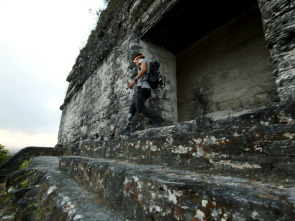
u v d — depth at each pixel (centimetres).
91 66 626
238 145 125
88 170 222
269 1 172
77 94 814
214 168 136
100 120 497
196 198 99
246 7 366
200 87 455
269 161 109
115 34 471
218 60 427
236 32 400
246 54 379
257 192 88
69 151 552
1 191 395
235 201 83
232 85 392
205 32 410
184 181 113
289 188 95
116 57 459
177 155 167
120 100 401
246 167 118
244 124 143
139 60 314
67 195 192
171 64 436
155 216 117
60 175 289
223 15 367
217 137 138
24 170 387
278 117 125
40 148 702
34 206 224
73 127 780
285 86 150
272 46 167
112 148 286
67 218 145
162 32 382
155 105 376
